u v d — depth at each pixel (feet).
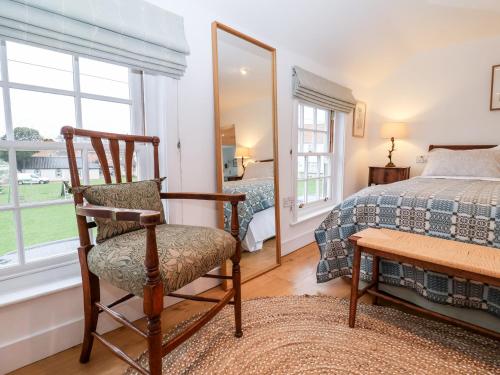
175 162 5.76
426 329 4.88
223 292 6.41
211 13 6.23
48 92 4.43
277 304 5.78
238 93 6.97
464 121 11.27
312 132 10.75
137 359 4.20
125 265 3.24
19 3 3.62
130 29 4.65
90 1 4.29
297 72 8.68
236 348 4.43
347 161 12.22
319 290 6.45
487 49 10.65
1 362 3.90
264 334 4.78
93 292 3.98
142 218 2.89
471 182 7.74
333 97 10.32
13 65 4.13
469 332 4.76
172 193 4.95
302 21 7.66
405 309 5.58
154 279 2.98
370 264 5.87
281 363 4.10
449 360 4.13
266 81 7.71
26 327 4.10
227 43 6.64
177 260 3.30
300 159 10.23
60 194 4.71
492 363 4.07
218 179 6.48
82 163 4.91
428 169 10.24
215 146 6.48
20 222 4.27
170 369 4.00
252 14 6.81
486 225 4.58
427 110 12.03
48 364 4.13
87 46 4.23
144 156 5.58
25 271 4.31
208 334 4.78
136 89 5.40
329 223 6.51
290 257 8.68
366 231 5.28
